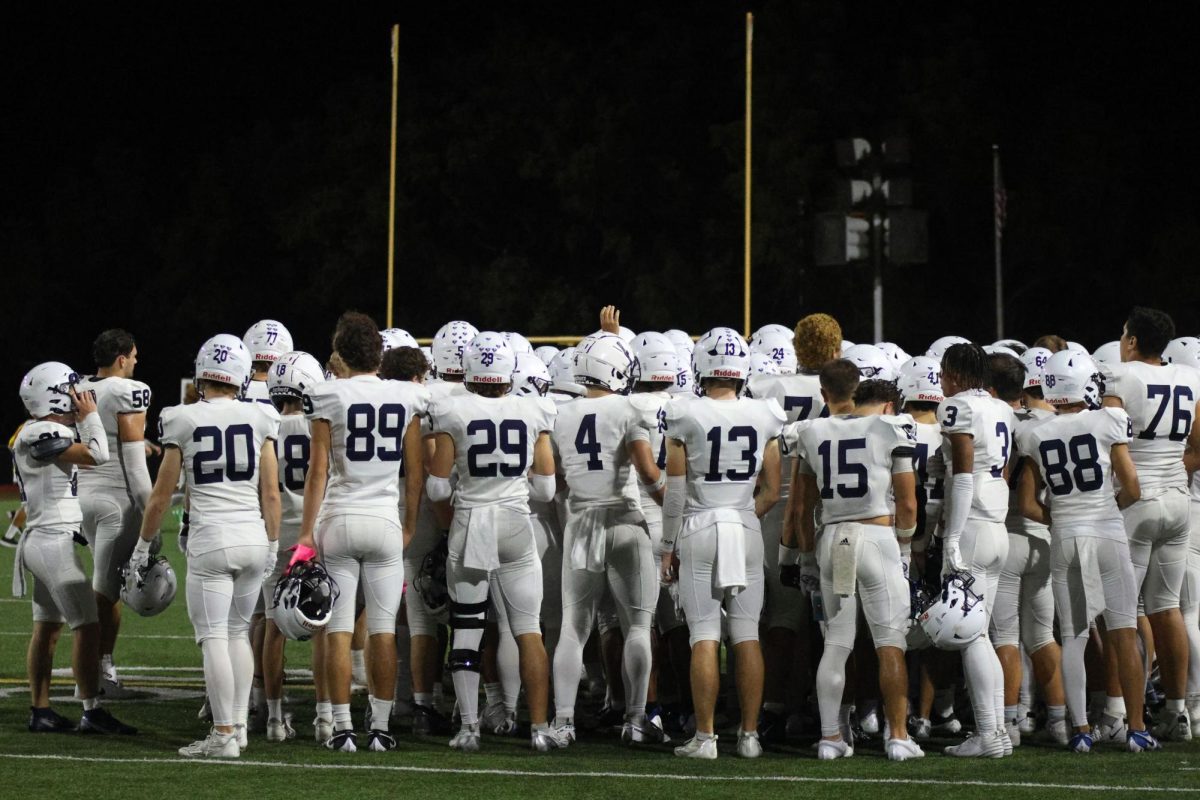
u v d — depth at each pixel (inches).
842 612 488.7
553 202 2348.7
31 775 451.2
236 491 486.9
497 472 502.3
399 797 422.0
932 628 482.9
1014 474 518.3
